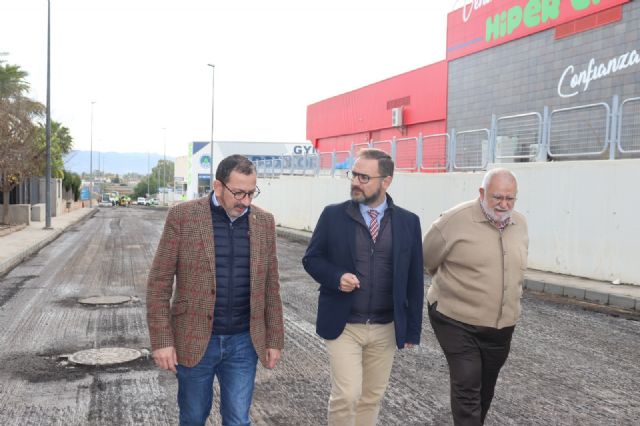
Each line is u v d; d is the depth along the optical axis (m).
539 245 11.77
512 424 4.50
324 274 3.39
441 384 5.43
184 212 2.99
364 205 3.47
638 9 14.15
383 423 4.52
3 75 27.67
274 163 31.91
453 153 14.81
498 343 3.67
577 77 16.02
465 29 20.92
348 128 32.06
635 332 7.39
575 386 5.37
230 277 3.03
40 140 29.78
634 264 9.83
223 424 3.13
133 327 7.60
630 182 9.87
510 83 18.73
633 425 4.50
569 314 8.45
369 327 3.44
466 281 3.60
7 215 26.77
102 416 4.64
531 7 17.64
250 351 3.11
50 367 5.86
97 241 21.02
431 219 15.45
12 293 10.16
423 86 24.47
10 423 4.47
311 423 4.49
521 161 12.70
